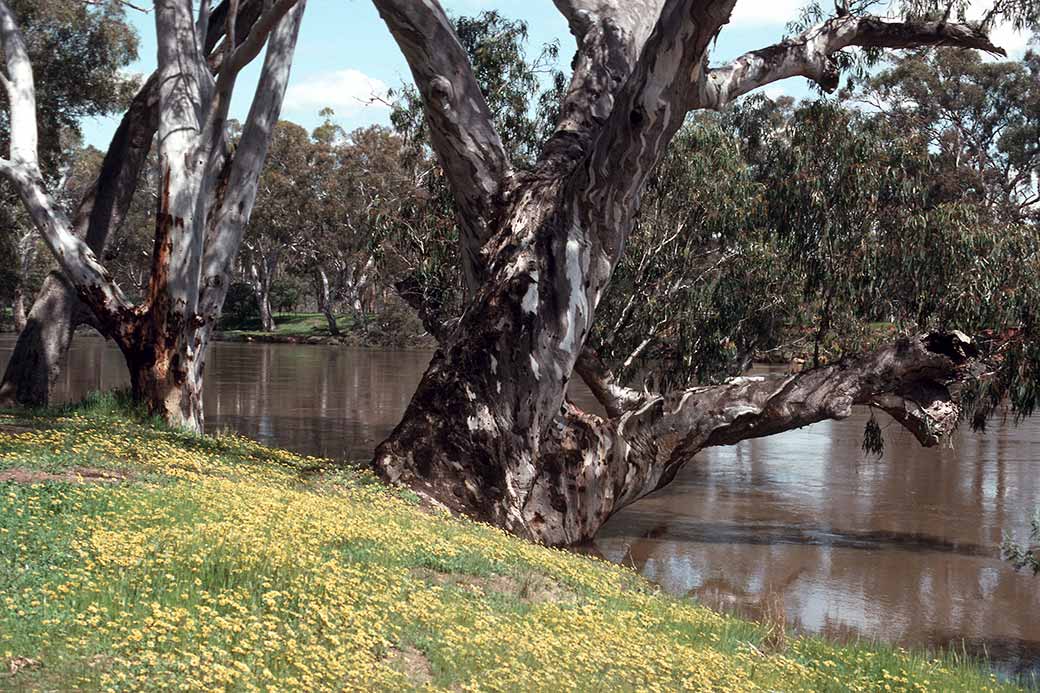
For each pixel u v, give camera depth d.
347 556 9.17
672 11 13.58
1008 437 33.22
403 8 15.25
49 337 22.84
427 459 15.39
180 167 18.83
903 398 17.70
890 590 14.90
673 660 8.11
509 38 23.23
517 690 6.58
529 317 15.38
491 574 10.24
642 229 22.00
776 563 16.42
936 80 55.31
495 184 16.27
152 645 5.77
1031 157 55.22
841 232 20.72
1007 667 11.41
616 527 19.14
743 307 21.58
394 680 6.27
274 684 5.75
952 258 19.44
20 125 20.30
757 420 17.61
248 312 96.88
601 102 16.78
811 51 16.89
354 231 69.75
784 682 8.52
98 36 31.66
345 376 50.50
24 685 5.26
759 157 22.80
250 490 10.91
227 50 19.34
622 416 17.81
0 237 35.62
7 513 8.25
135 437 14.43
